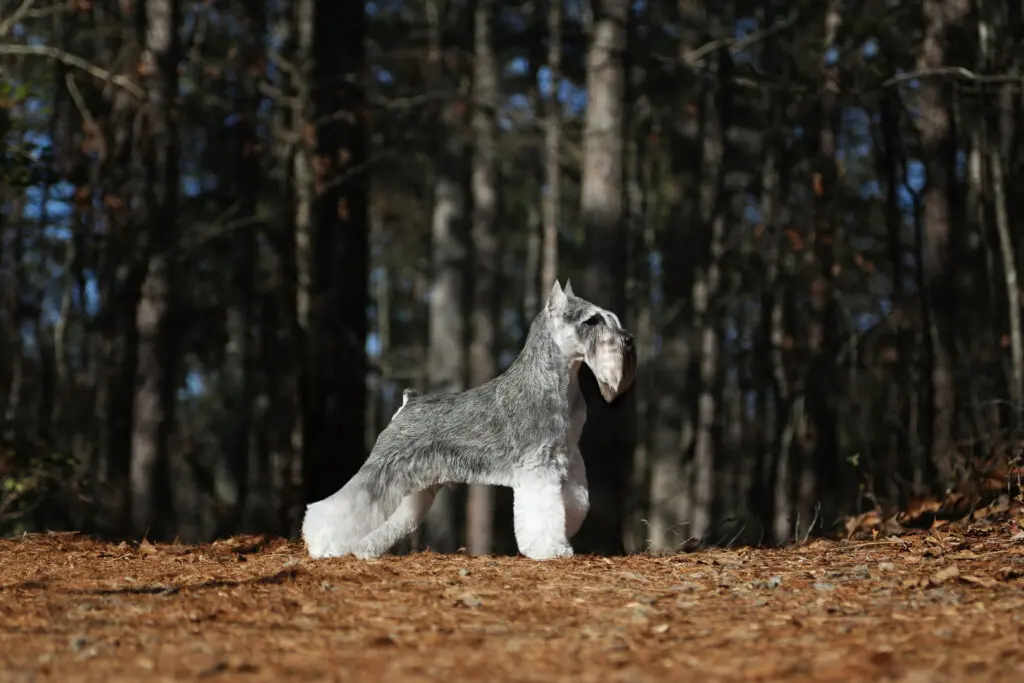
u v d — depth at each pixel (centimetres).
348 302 1581
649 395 3173
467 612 659
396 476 880
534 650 560
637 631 599
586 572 782
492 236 2542
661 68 2595
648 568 802
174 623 644
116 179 1872
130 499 1762
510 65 3114
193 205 2547
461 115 2350
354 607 678
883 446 2027
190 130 2784
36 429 2275
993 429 1294
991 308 1562
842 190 2312
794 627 602
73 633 623
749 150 2998
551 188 2275
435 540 2259
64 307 2245
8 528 1645
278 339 1966
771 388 2589
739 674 505
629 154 2728
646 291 3150
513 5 2611
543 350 861
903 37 2019
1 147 1659
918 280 1880
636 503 2783
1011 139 1622
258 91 2458
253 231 2717
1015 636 558
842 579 747
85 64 1825
